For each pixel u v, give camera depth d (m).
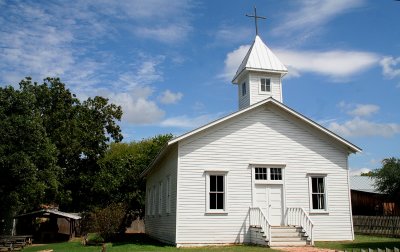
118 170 40.06
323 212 23.41
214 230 21.56
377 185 36.66
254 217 21.77
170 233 22.89
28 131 26.80
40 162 28.36
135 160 41.56
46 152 28.39
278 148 23.45
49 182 29.09
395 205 35.38
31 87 39.34
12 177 25.73
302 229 20.86
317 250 17.66
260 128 23.44
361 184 41.00
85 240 28.42
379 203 36.81
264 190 22.80
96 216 29.27
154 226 29.72
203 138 22.45
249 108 23.22
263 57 27.17
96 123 42.09
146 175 36.22
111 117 43.31
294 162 23.55
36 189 27.08
